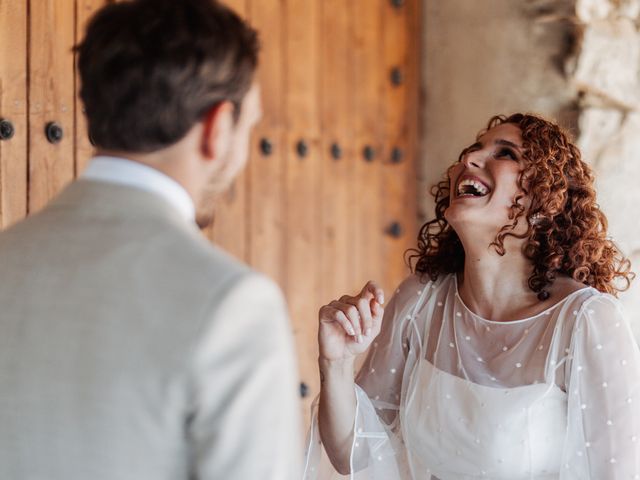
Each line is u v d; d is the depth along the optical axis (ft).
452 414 6.33
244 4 10.25
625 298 10.62
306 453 6.72
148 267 3.39
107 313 3.33
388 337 7.00
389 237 12.17
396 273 12.26
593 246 6.48
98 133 3.63
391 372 6.95
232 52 3.62
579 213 6.50
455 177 6.59
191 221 3.69
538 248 6.36
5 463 3.32
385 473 6.61
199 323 3.25
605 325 6.00
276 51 10.66
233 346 3.28
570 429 5.95
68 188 3.70
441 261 6.99
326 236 11.32
